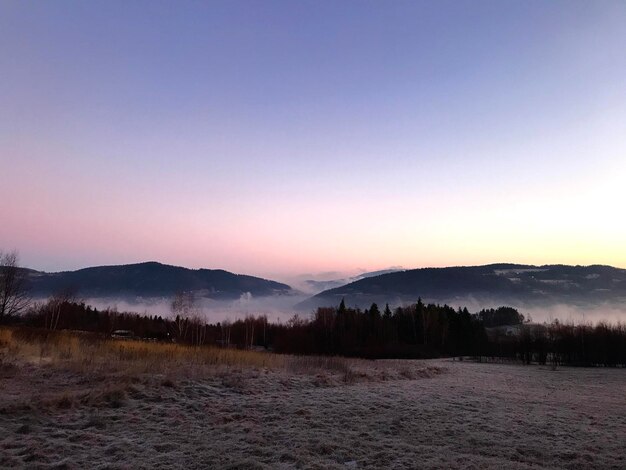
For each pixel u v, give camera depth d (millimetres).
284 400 14820
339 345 85375
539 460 9555
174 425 10812
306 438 10219
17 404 10828
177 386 14820
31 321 50625
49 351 23219
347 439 10391
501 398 19078
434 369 34312
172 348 27672
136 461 8109
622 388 26875
